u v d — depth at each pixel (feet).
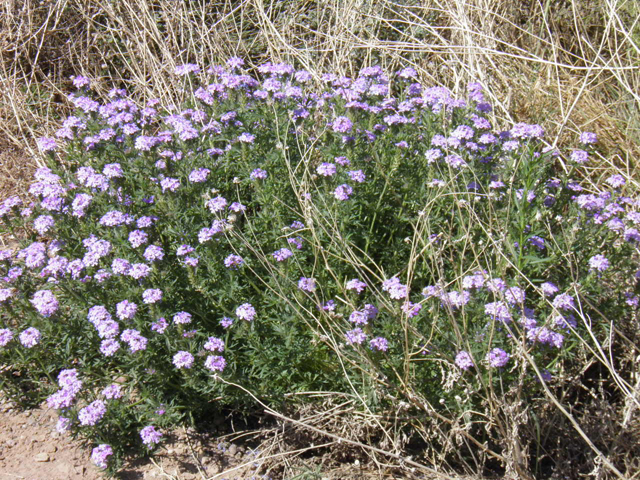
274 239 3.88
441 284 3.19
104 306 3.62
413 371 3.37
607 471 3.27
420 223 3.90
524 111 5.50
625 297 3.64
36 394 3.75
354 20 5.88
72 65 6.07
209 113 4.50
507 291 3.31
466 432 3.17
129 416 3.49
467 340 3.07
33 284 3.87
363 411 3.43
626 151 5.08
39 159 5.24
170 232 3.82
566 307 3.31
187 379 3.41
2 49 5.97
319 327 3.60
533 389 3.36
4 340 3.51
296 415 3.56
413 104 4.39
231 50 6.10
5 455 3.47
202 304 3.74
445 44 5.62
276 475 3.39
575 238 3.61
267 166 4.03
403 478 3.36
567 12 5.98
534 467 3.47
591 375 3.82
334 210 3.79
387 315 3.55
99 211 4.05
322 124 4.65
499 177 3.99
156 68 5.73
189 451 3.51
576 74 5.65
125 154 4.21
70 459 3.46
